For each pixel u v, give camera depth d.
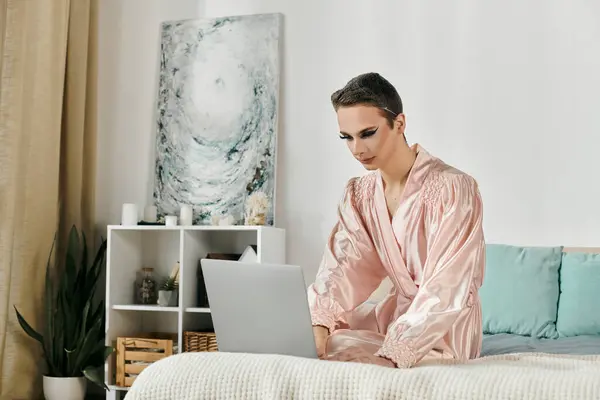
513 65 3.73
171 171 4.20
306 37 4.05
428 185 1.86
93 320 3.99
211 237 4.13
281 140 4.05
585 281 3.23
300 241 3.98
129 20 4.35
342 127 1.82
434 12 3.86
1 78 3.68
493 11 3.78
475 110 3.77
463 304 1.67
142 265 4.21
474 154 3.76
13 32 3.71
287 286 1.56
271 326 1.62
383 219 1.96
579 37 3.65
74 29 4.17
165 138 4.23
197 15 4.25
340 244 2.06
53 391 3.80
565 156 3.63
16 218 3.77
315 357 1.58
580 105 3.62
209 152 4.14
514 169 3.69
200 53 4.21
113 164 4.32
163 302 3.93
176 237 4.18
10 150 3.68
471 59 3.79
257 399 1.33
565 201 3.61
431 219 1.84
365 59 3.95
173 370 1.42
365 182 2.04
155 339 3.82
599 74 3.60
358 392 1.28
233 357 1.43
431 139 3.82
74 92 4.16
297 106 4.04
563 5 3.68
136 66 4.32
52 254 3.99
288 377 1.33
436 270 1.73
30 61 3.83
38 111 3.88
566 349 2.72
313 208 3.97
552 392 1.20
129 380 3.83
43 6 3.90
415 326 1.61
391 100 1.79
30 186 3.84
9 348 3.74
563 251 3.45
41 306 3.90
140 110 4.30
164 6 4.30
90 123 4.26
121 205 4.28
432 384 1.27
